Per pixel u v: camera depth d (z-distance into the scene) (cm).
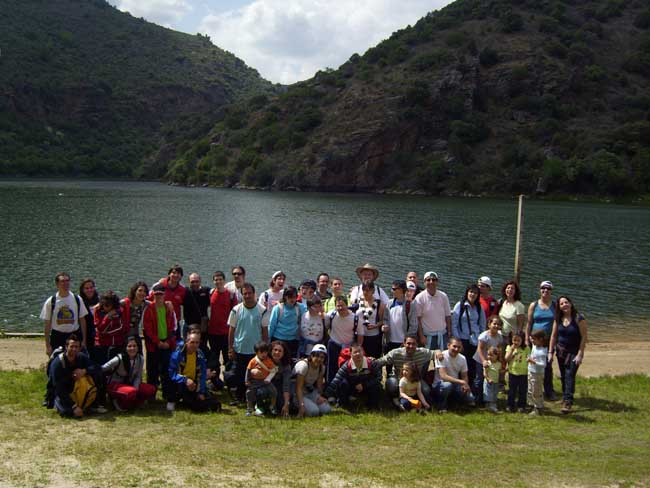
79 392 901
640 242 4566
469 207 7975
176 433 833
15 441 764
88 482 634
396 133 11831
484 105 12575
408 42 14688
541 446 826
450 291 2688
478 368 1051
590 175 10225
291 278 2878
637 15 14912
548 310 1088
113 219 5466
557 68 12631
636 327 2133
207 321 1142
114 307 998
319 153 11975
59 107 18938
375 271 1088
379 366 1020
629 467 741
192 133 16912
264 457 739
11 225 4753
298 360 1011
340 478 676
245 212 6594
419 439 843
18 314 2081
